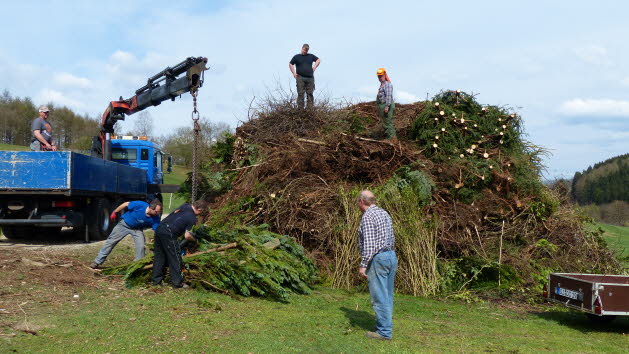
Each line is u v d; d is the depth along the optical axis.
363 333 5.72
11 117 60.38
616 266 10.30
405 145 10.86
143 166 15.66
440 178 10.26
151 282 7.25
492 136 10.99
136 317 5.53
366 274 5.63
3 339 4.43
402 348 5.20
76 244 11.16
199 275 7.30
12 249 9.30
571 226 10.52
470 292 8.66
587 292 6.82
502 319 7.21
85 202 11.65
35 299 5.88
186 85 10.82
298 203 9.90
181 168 39.66
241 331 5.32
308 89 13.07
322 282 8.95
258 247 8.05
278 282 7.48
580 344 5.96
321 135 11.13
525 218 10.28
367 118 12.14
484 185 10.42
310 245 9.74
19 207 10.77
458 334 6.09
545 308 8.17
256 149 11.38
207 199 11.35
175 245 7.07
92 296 6.32
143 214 8.09
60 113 63.41
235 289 7.35
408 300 8.09
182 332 5.10
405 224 8.90
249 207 10.32
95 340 4.64
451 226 9.52
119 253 10.05
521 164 10.66
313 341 5.16
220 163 12.44
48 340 4.54
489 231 9.99
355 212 9.22
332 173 10.49
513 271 8.93
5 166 10.34
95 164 11.52
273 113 11.91
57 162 10.38
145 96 12.41
